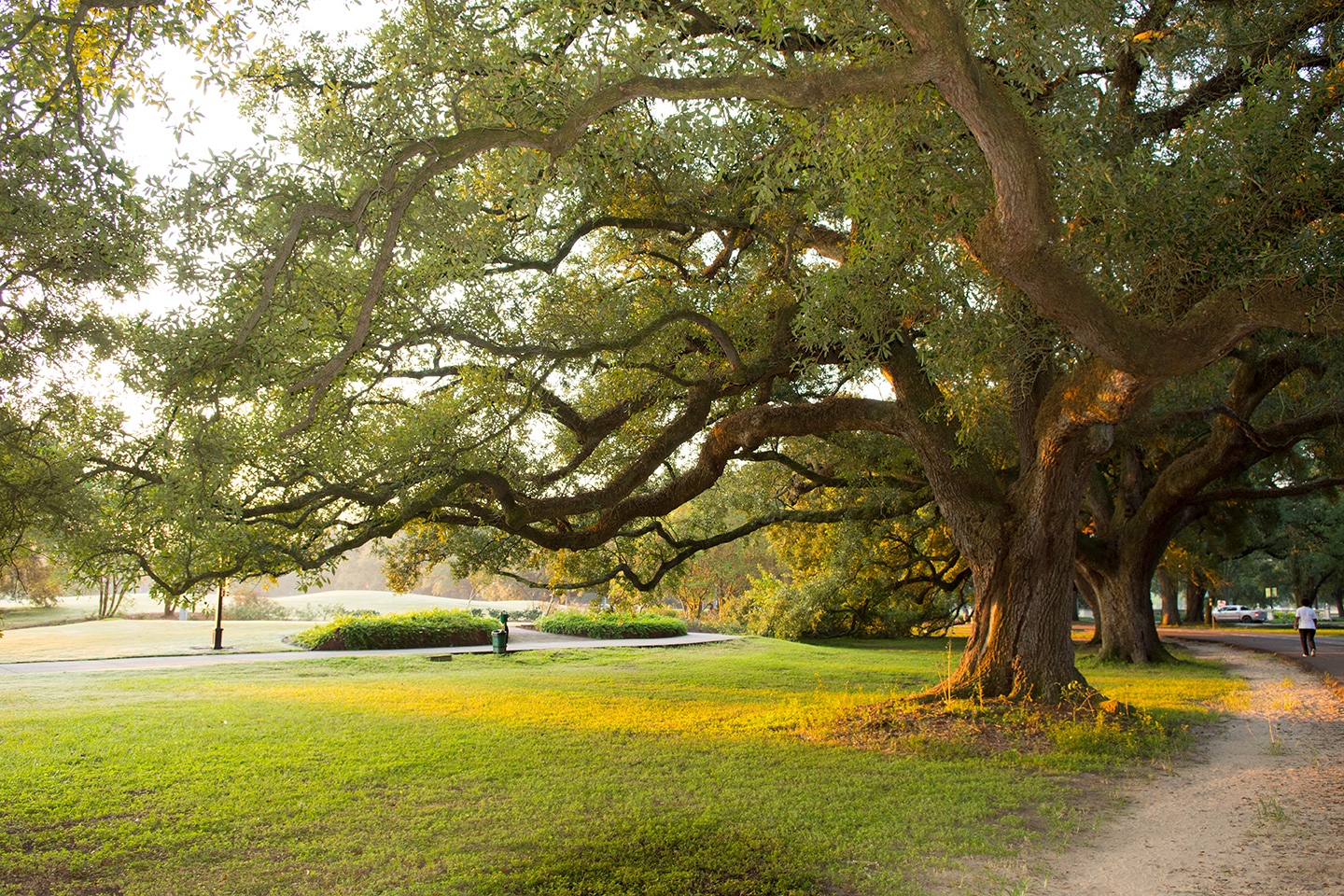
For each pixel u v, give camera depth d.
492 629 31.83
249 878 5.95
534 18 7.45
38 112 6.07
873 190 7.18
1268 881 5.60
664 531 17.08
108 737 11.30
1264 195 6.93
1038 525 12.07
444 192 7.63
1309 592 53.28
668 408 13.80
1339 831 6.75
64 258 6.41
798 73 7.15
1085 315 6.27
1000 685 12.17
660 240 13.38
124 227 6.39
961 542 12.87
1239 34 9.02
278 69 9.68
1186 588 58.56
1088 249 7.35
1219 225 6.91
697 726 12.27
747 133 8.36
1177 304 7.49
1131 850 6.35
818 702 14.71
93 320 6.95
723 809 7.57
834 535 25.86
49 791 8.48
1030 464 12.51
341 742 10.98
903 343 12.34
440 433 10.23
